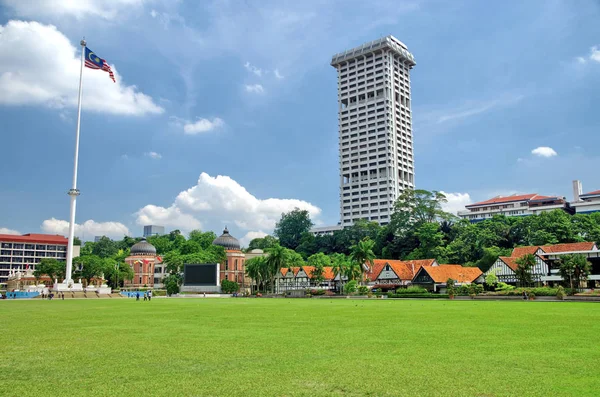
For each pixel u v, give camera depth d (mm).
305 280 153625
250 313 49312
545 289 78375
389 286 121875
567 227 135125
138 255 188375
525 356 20328
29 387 15805
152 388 15555
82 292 121938
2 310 58750
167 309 59281
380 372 17484
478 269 121312
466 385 15570
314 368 18266
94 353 22047
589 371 17422
